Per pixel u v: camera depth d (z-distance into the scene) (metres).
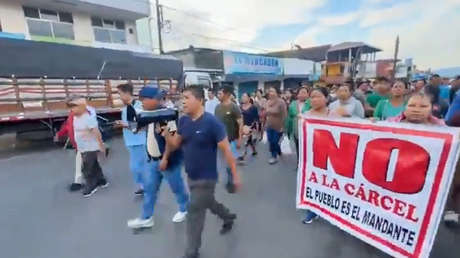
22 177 5.89
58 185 5.32
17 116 8.17
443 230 3.19
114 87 10.62
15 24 14.61
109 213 4.04
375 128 2.64
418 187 2.35
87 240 3.33
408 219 2.42
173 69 12.79
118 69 10.70
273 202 4.18
